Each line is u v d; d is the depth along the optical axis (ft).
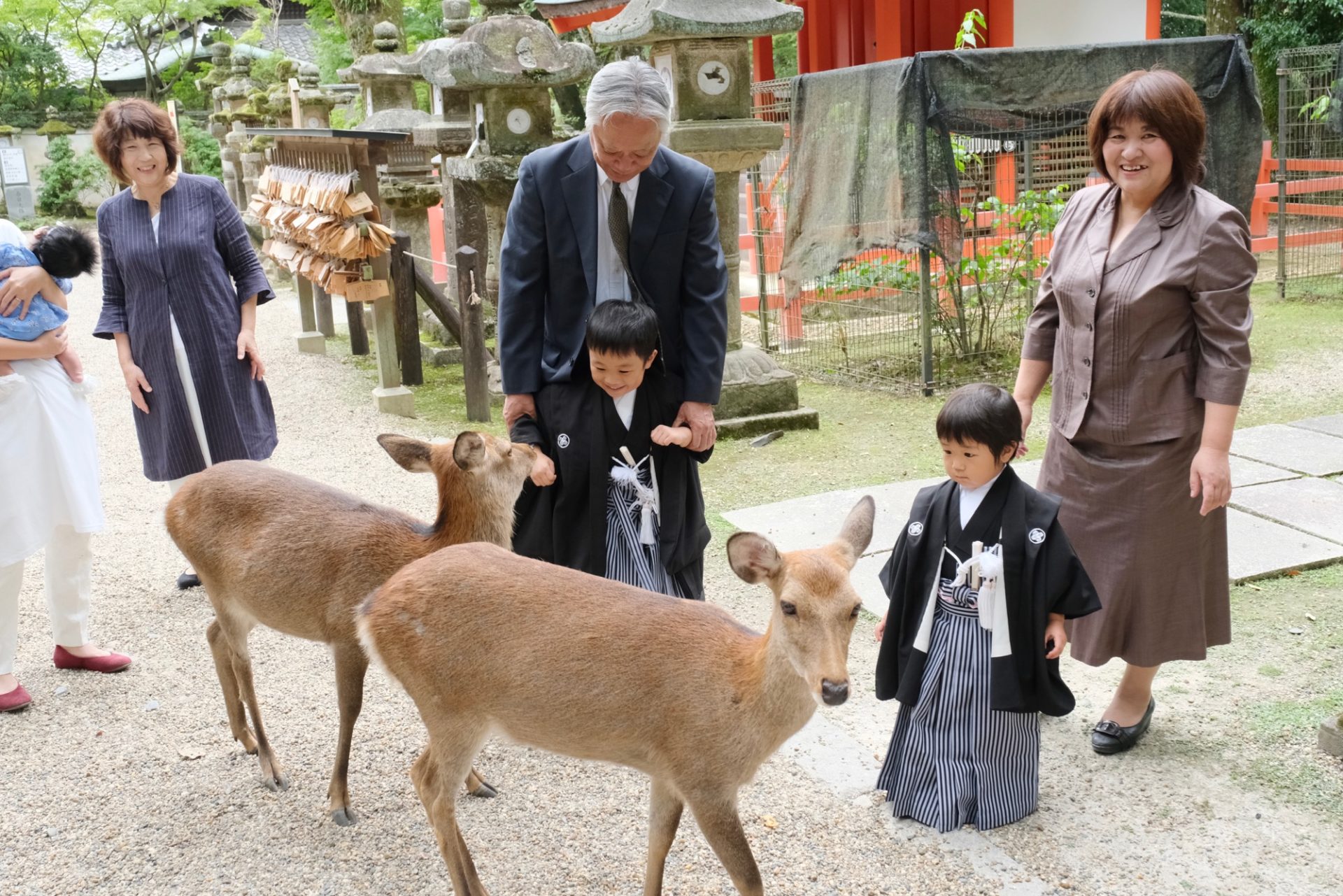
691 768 8.95
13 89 106.52
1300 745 12.50
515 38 27.73
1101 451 11.96
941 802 11.14
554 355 12.25
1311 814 11.32
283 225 30.19
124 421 28.32
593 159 11.83
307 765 12.56
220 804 11.81
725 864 9.09
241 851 11.03
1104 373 11.73
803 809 11.58
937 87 25.40
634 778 12.28
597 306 11.40
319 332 38.32
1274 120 60.29
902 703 11.35
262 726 12.09
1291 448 22.48
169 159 16.14
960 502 10.92
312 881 10.58
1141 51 27.25
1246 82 28.12
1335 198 45.98
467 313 26.30
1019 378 13.25
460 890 9.80
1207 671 14.29
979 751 11.12
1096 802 11.65
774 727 8.89
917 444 24.08
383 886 10.51
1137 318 11.42
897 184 26.27
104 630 16.21
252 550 11.39
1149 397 11.57
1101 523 11.98
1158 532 11.73
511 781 12.21
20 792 12.07
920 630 11.07
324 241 26.84
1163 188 11.44
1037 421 25.79
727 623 9.46
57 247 13.60
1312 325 33.73
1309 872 10.46
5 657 13.76
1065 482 12.28
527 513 12.56
